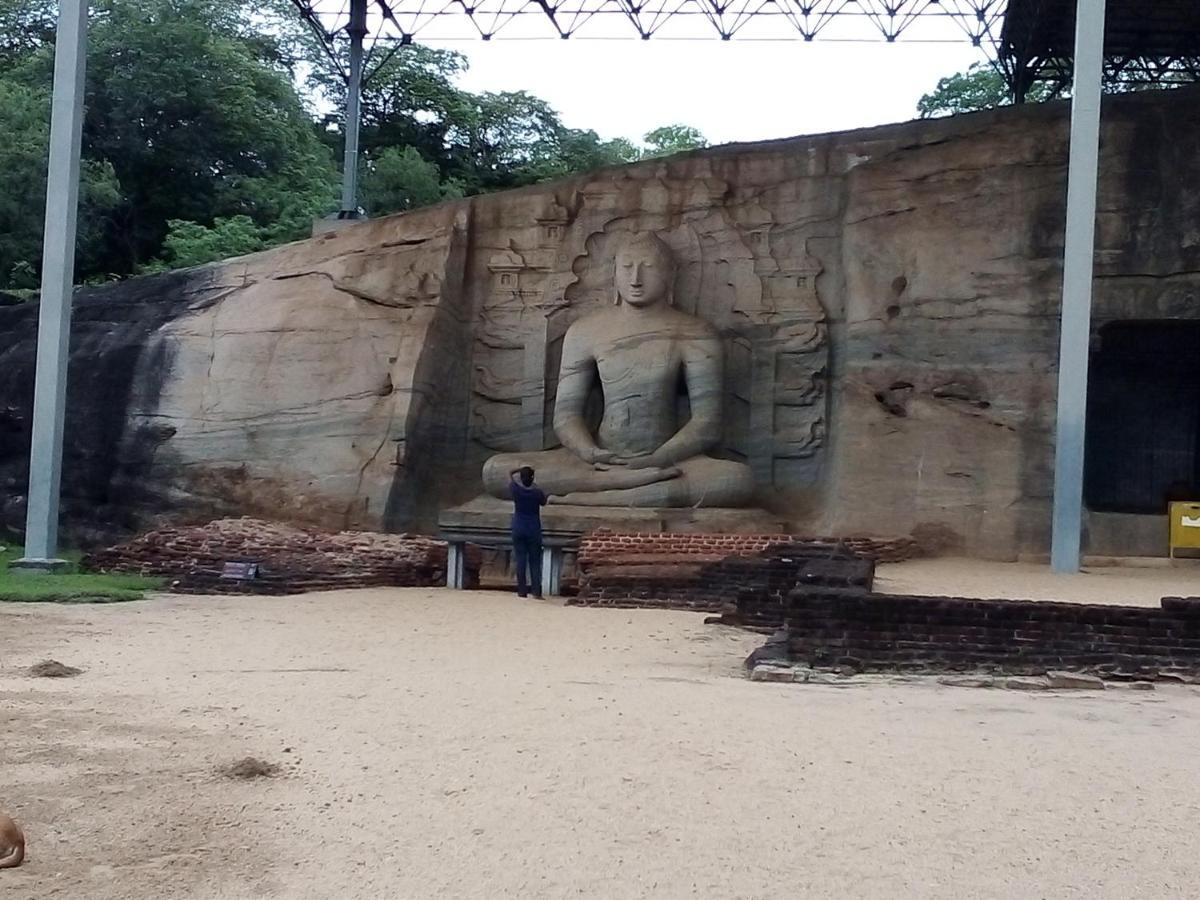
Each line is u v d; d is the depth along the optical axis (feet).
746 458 65.57
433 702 27.04
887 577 49.62
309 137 133.69
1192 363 68.44
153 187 121.08
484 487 63.77
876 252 61.67
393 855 16.63
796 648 32.37
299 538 56.95
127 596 48.70
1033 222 59.62
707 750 22.65
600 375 65.16
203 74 120.67
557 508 61.00
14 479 67.51
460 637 38.65
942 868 16.47
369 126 148.46
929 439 59.26
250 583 52.90
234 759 21.39
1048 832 18.04
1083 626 31.99
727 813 18.76
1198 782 20.93
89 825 17.49
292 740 22.99
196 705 26.16
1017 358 59.06
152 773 20.33
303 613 44.45
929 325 60.44
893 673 31.58
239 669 31.45
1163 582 48.83
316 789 19.66
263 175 126.41
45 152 100.17
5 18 126.52
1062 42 91.81
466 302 68.49
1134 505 68.39
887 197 61.82
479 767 21.21
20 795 18.83
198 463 65.41
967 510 58.34
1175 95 59.41
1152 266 58.49
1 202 98.43
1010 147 60.29
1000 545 57.62
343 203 91.50
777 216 66.23
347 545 56.13
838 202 65.31
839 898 15.37
